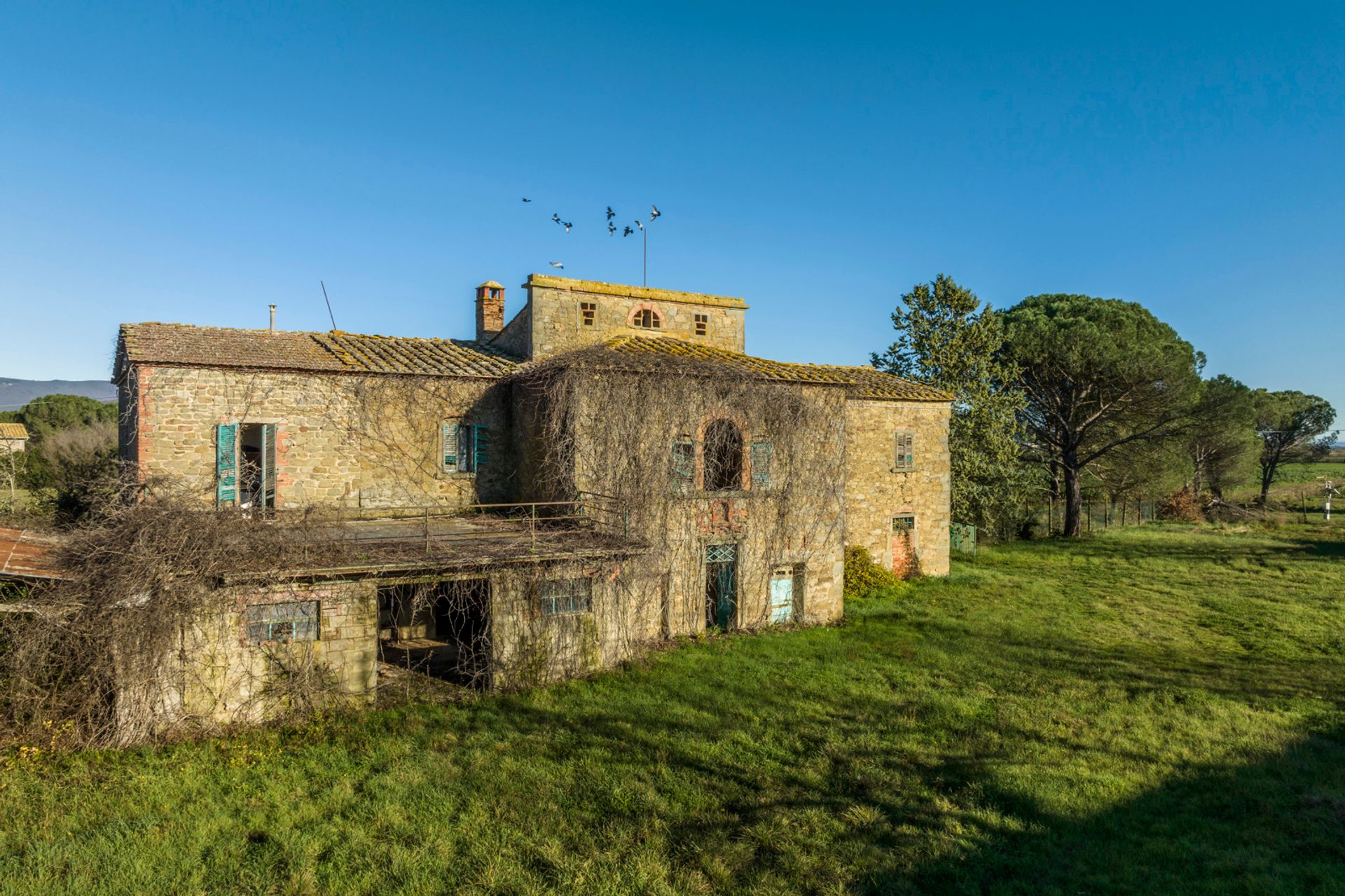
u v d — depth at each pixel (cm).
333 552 1219
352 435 1606
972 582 2359
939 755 1092
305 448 1555
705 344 2167
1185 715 1255
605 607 1440
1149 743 1138
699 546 1669
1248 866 796
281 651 1170
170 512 1138
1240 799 960
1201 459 4528
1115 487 3881
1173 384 3180
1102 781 1005
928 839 855
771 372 1780
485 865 779
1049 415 3531
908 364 3086
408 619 1688
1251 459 4541
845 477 2030
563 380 1553
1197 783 1009
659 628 1631
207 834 824
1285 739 1153
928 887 765
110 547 1091
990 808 930
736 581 1725
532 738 1116
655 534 1588
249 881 739
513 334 2070
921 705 1290
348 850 799
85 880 726
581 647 1405
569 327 1969
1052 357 3300
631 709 1243
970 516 2981
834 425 1856
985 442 2919
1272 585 2325
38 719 1008
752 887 758
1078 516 3525
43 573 1055
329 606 1201
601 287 2023
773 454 1756
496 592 1324
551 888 742
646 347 1831
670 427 1616
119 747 1039
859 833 869
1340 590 2241
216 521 1158
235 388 1484
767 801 939
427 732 1132
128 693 1049
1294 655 1617
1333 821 898
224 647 1128
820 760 1062
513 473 1808
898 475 2367
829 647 1638
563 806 916
